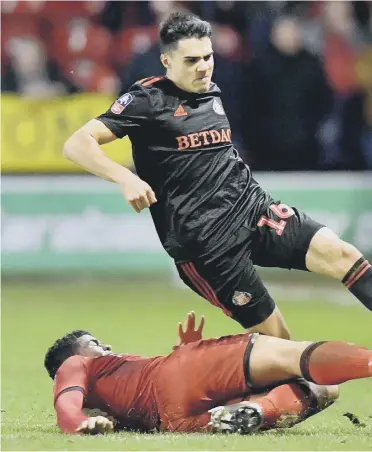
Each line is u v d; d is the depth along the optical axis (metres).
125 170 22.34
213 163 23.38
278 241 23.19
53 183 62.47
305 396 20.95
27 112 63.41
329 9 64.50
